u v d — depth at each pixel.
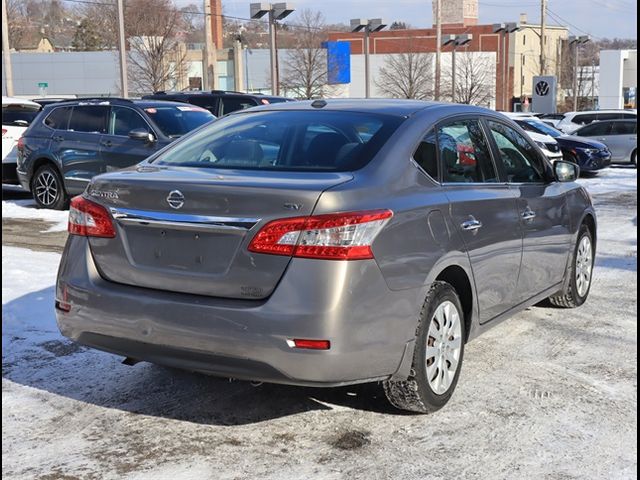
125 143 11.48
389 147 4.39
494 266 4.97
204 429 4.21
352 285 3.74
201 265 3.92
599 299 7.16
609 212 13.53
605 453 3.99
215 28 56.00
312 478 3.68
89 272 4.22
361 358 3.83
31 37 94.44
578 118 26.58
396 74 61.47
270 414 4.41
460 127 5.05
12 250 8.86
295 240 3.73
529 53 80.50
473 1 80.38
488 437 4.15
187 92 16.86
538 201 5.67
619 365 5.33
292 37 56.19
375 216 3.88
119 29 23.69
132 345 4.06
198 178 4.07
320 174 4.18
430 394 4.32
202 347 3.85
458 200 4.61
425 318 4.20
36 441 4.04
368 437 4.13
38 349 5.44
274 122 4.88
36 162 12.28
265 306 3.74
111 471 3.73
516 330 6.14
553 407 4.57
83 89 59.34
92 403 4.54
